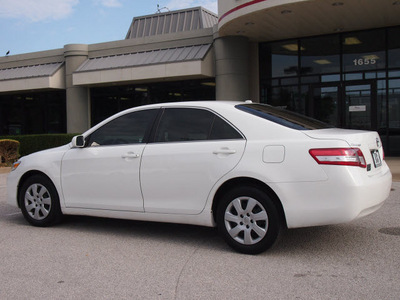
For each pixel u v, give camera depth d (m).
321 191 4.14
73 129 16.75
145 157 5.05
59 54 17.52
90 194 5.44
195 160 4.73
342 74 13.26
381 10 11.04
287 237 5.14
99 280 3.88
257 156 4.42
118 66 14.94
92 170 5.41
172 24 18.50
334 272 3.95
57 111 17.89
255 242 4.43
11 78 17.27
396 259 4.28
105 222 6.17
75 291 3.64
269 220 4.34
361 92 13.05
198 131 4.91
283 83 14.03
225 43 13.60
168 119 5.16
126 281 3.85
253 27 12.48
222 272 4.02
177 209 4.84
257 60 14.33
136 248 4.85
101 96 16.80
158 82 15.54
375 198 4.27
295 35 13.48
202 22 17.89
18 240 5.25
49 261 4.43
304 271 4.00
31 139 16.16
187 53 14.08
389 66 12.72
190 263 4.30
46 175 5.84
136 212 5.13
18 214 6.87
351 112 13.19
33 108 18.50
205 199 4.68
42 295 3.57
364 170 4.24
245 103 5.21
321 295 3.44
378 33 12.78
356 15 11.44
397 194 7.71
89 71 15.44
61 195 5.66
